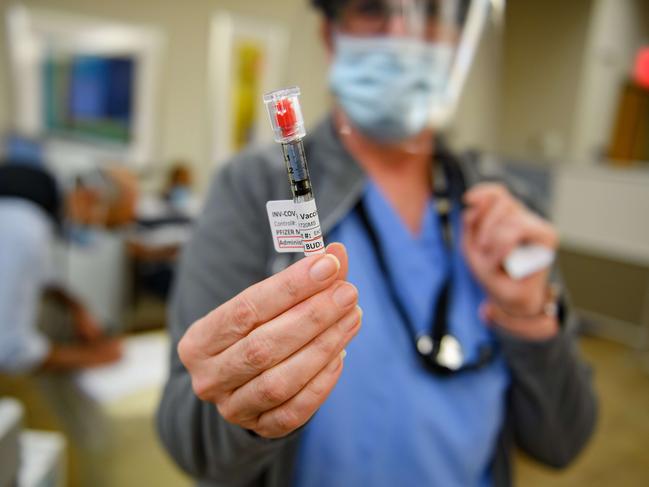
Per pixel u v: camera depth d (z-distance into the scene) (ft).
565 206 8.99
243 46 8.91
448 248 2.27
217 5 9.21
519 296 2.02
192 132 9.50
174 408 1.71
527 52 7.61
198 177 9.70
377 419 1.90
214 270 1.84
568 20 7.70
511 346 2.11
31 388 6.96
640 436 6.96
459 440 1.98
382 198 2.20
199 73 9.34
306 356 1.13
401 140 2.24
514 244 2.04
